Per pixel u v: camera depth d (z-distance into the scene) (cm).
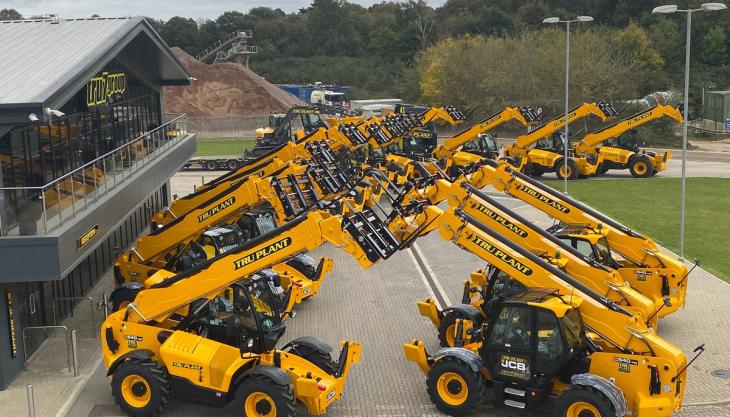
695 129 6775
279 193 2048
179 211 2500
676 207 3431
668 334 1836
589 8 9862
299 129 4981
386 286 2305
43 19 2509
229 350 1363
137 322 1441
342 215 1344
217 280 1373
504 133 7181
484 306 1692
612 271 1617
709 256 2581
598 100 6662
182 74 3103
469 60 7800
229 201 2062
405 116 4081
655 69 8006
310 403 1346
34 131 1953
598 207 3447
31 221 1538
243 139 7125
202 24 12538
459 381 1389
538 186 2002
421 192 1842
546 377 1330
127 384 1394
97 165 1919
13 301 1591
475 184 2056
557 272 1398
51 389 1541
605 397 1255
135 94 2955
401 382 1569
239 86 8262
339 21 11894
